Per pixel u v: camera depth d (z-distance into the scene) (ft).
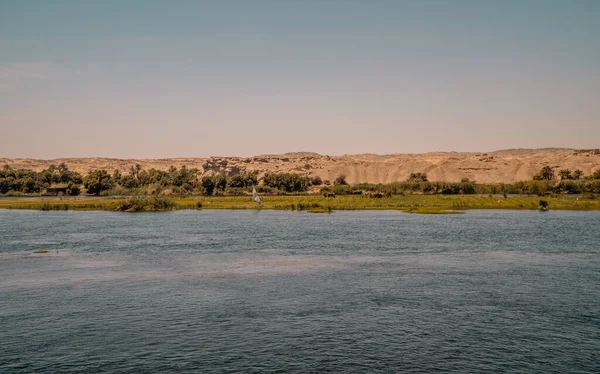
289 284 156.66
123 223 354.74
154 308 130.31
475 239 260.62
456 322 118.62
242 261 197.47
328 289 149.89
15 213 452.35
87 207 502.38
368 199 573.74
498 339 107.86
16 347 103.60
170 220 379.76
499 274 170.71
